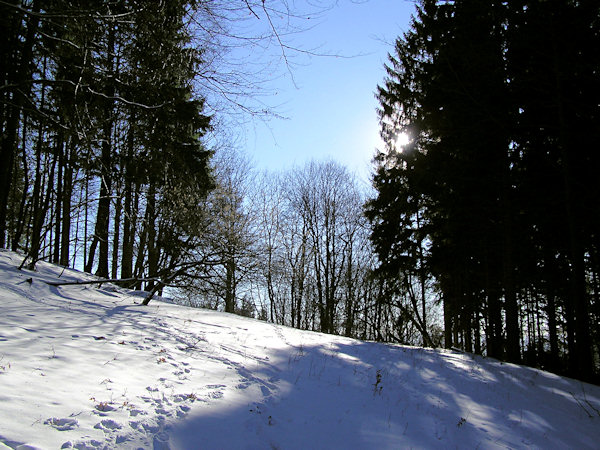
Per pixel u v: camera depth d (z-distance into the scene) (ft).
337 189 104.01
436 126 47.55
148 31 19.34
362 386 24.40
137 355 20.22
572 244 35.24
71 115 23.29
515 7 37.06
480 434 19.79
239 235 39.34
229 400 17.40
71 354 18.10
